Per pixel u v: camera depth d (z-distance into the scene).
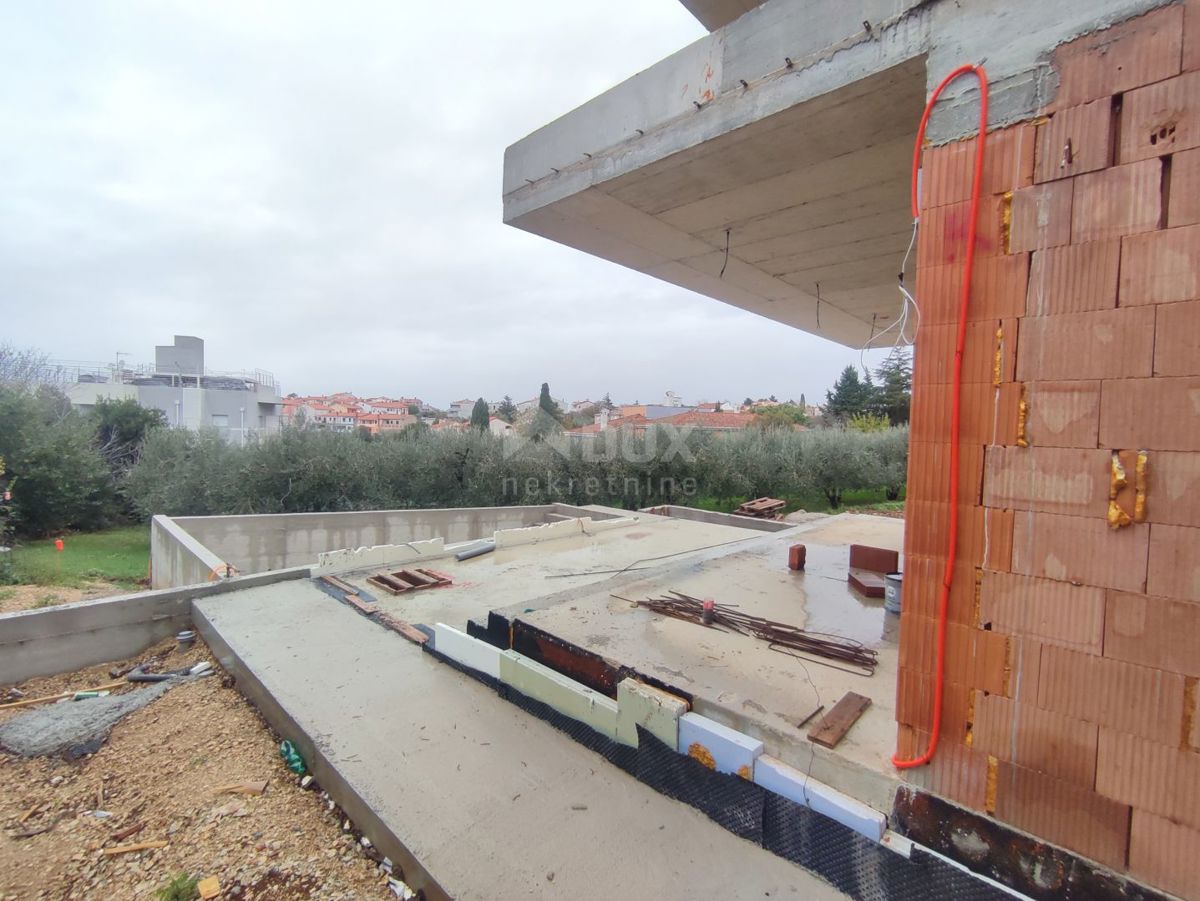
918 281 1.73
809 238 3.71
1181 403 1.30
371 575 5.30
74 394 21.52
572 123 2.98
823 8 1.99
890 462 16.00
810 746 1.96
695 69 2.42
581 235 3.66
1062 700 1.48
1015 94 1.53
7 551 7.29
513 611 3.25
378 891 1.89
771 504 10.10
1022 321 1.53
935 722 1.70
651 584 3.99
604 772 2.31
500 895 1.69
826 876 1.77
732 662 2.63
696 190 2.93
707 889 1.73
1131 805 1.38
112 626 4.03
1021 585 1.54
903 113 2.13
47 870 2.03
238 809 2.30
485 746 2.48
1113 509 1.39
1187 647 1.30
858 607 3.55
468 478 10.92
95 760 2.76
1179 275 1.29
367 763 2.34
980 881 1.53
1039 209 1.50
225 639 3.66
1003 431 1.57
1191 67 1.26
